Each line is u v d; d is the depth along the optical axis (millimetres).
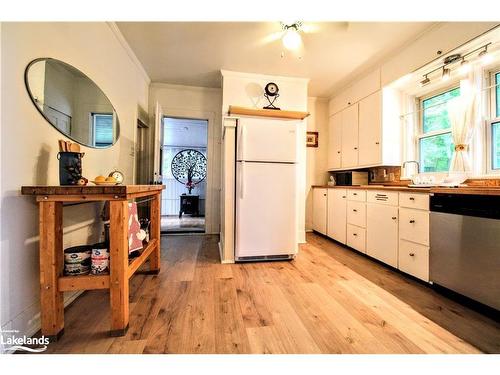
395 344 1244
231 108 2809
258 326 1390
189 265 2459
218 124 4098
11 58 1186
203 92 4051
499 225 1457
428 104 2879
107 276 1292
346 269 2391
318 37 2529
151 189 1851
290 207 2602
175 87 3957
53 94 1504
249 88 3432
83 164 1889
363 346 1225
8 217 1157
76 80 1761
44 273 1221
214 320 1446
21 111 1247
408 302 1708
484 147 2168
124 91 2746
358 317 1501
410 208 2137
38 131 1373
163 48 2826
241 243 2492
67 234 1666
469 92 2193
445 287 1795
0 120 1121
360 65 3150
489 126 2145
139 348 1189
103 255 1334
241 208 2490
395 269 2359
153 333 1310
